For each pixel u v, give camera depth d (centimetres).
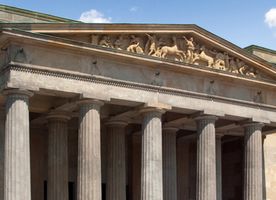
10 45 5084
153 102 5834
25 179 5016
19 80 5072
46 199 6644
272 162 7750
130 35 5788
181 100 6050
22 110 5081
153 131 5822
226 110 6394
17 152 5003
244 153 6762
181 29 6034
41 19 5950
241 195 7981
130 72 5747
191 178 8025
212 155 6194
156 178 5753
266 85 6725
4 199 5019
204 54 6256
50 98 6062
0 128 5709
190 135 7756
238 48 6462
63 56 5356
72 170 6981
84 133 5431
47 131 6700
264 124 6788
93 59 5519
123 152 6481
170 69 5984
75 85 5384
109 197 6362
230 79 6419
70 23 5356
